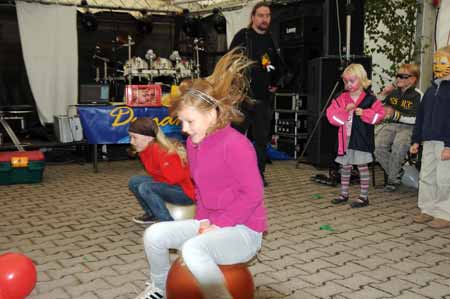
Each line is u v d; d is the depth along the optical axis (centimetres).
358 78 486
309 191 576
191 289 207
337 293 289
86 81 945
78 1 929
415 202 525
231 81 220
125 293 291
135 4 992
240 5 930
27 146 770
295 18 776
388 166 583
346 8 655
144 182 396
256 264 338
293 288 297
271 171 706
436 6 680
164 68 913
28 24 852
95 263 343
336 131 690
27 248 377
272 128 833
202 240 210
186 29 984
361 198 506
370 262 343
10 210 498
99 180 659
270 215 469
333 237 401
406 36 718
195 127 217
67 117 788
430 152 438
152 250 237
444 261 345
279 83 601
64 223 449
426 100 430
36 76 863
